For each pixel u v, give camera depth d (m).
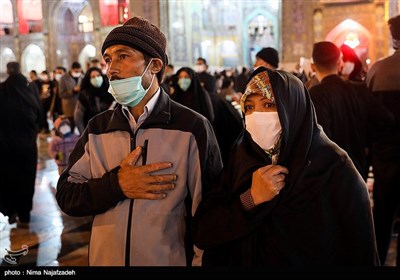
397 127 2.87
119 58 1.61
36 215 4.77
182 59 9.61
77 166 1.72
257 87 1.48
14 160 4.39
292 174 1.43
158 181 1.57
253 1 20.44
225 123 4.37
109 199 1.58
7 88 4.41
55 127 5.18
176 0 9.30
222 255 1.60
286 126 1.43
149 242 1.57
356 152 2.94
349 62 3.74
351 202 1.43
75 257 3.45
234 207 1.50
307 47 11.94
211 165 1.72
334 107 2.91
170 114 1.69
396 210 3.00
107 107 4.78
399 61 2.79
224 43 20.70
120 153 1.66
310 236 1.43
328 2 11.34
